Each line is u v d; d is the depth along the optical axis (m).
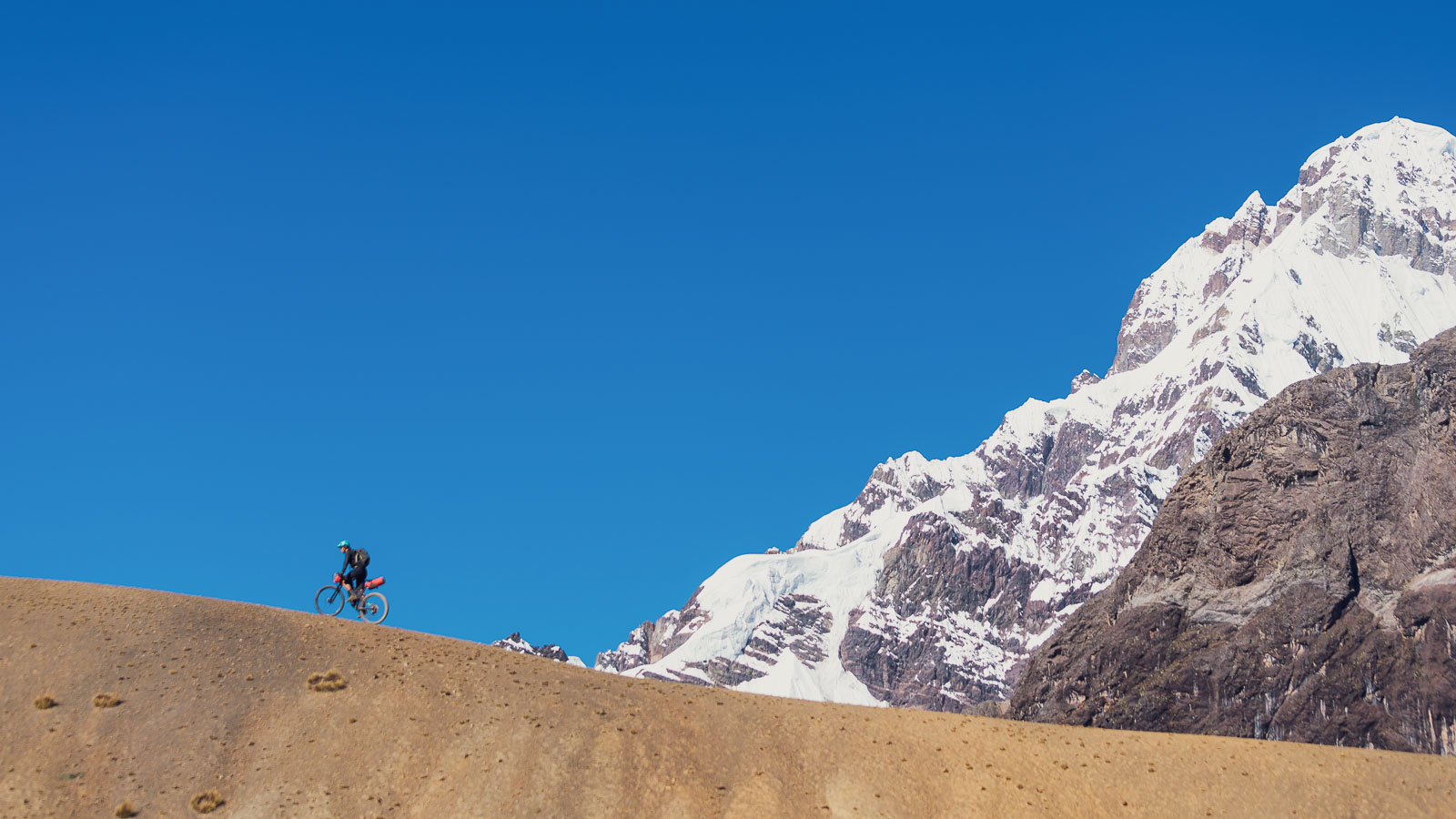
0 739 55.91
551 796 56.28
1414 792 59.53
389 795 55.69
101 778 54.59
